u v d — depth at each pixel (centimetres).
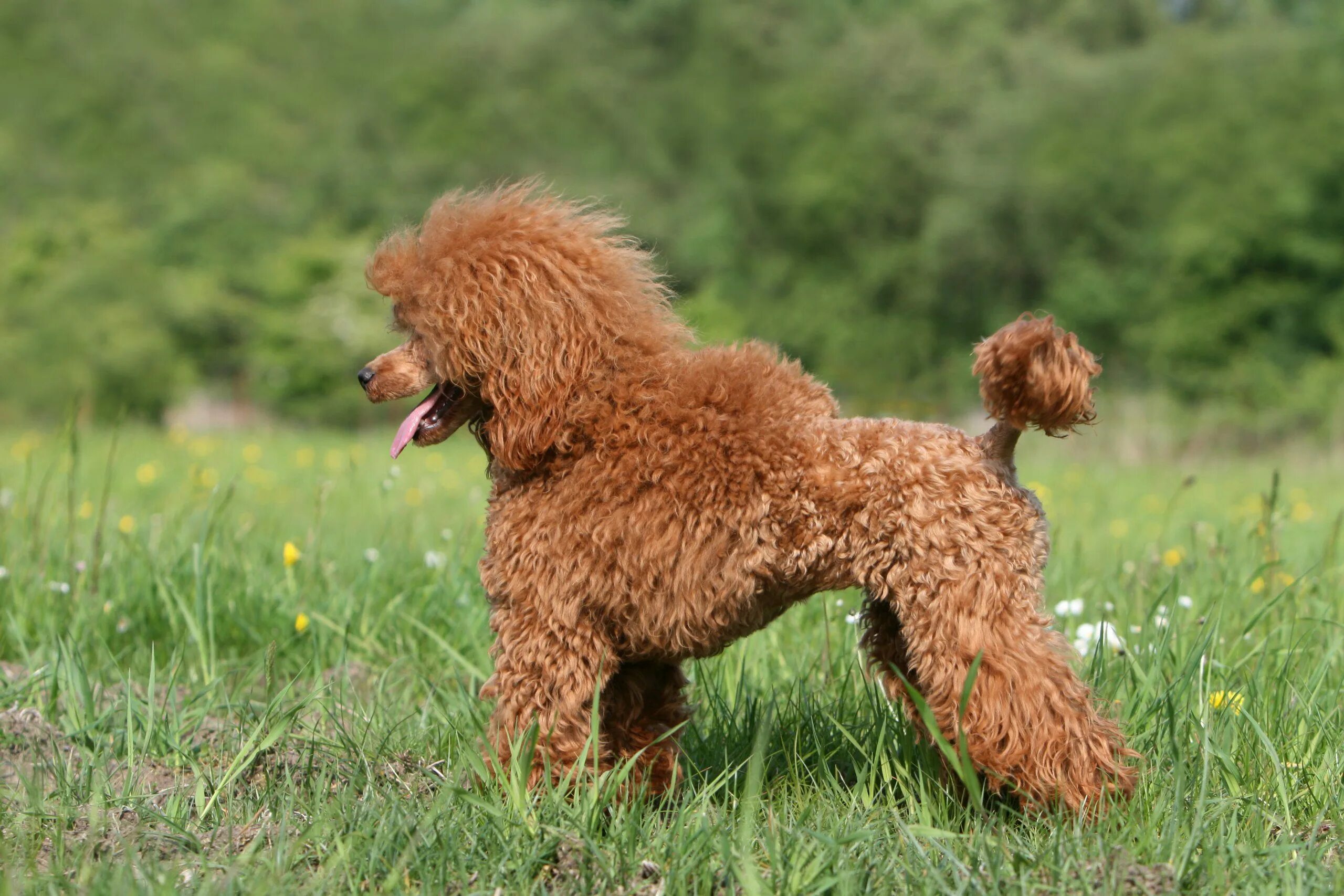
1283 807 434
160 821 433
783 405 436
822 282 4403
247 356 3806
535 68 4769
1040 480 1683
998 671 409
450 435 478
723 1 4875
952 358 4319
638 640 441
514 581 441
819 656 605
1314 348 3872
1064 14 4909
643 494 429
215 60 4772
